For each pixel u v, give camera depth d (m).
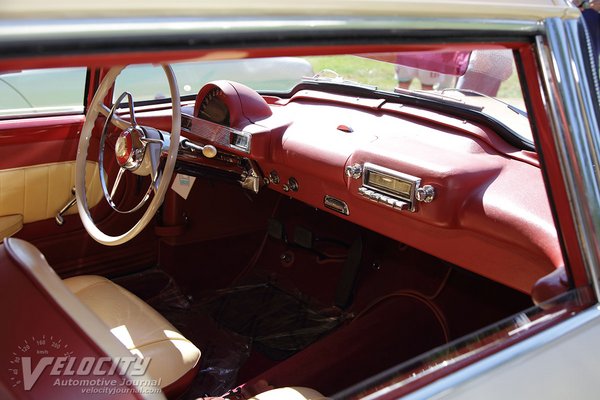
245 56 0.83
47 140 2.42
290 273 2.83
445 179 1.68
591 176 1.16
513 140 1.96
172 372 1.60
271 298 2.72
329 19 0.87
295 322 2.58
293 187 2.29
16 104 2.40
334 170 1.97
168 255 2.71
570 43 1.15
